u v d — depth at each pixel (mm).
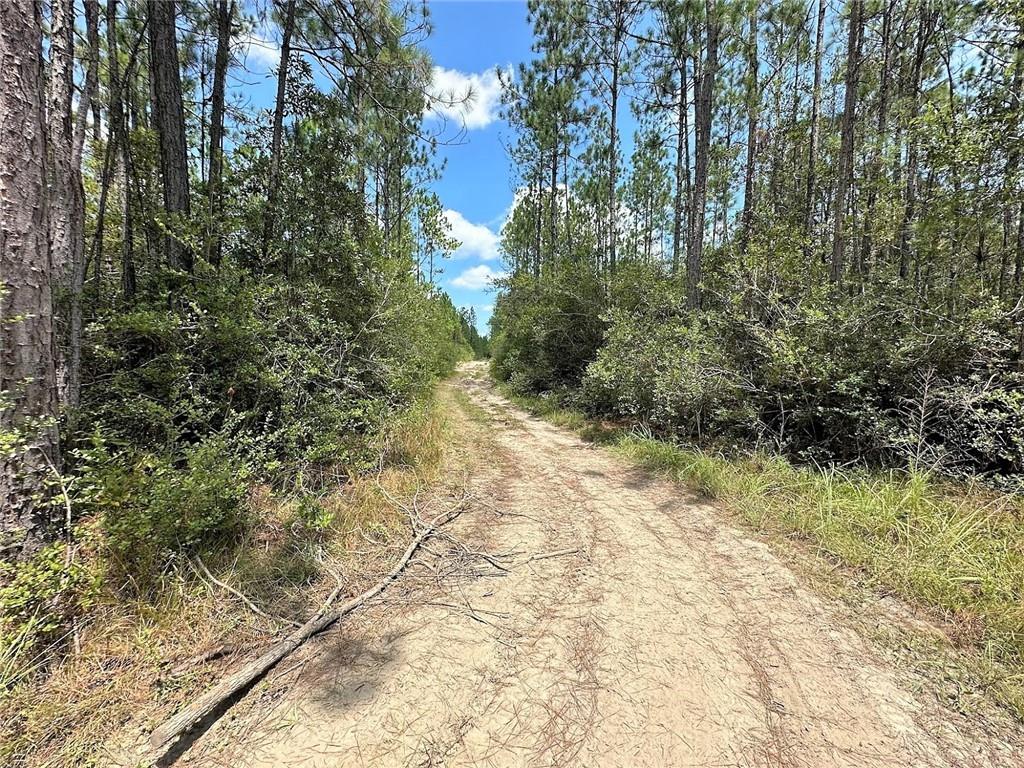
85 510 2514
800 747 1667
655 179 14391
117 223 4828
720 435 5707
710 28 7289
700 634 2328
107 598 2232
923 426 4121
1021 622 2199
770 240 7191
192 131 6703
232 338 3904
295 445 3955
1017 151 4156
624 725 1776
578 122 13352
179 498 2662
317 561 2951
